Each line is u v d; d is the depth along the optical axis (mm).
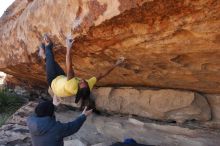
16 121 7820
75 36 4246
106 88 7004
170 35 3729
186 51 4035
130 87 6582
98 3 3701
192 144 5570
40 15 4973
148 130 6176
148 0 3244
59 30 4527
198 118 5840
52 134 4113
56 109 8375
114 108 6805
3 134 7242
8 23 7152
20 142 6957
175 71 4863
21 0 6922
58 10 4457
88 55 5043
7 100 10555
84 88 3998
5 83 12078
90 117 7172
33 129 4129
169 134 5922
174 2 3213
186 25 3457
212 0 3018
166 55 4301
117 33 3996
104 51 4676
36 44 5453
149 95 6227
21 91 11367
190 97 5789
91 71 5777
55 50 5102
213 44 3678
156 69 4992
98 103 7133
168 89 6023
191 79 5090
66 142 6285
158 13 3436
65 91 4016
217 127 5766
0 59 7727
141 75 5469
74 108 8180
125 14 3555
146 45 4102
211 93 5797
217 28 3350
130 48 4312
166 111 6012
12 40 6574
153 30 3729
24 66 7227
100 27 3945
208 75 4730
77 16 4094
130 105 6551
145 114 6344
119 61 4711
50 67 4297
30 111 8305
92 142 6426
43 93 10586
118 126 6555
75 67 5863
